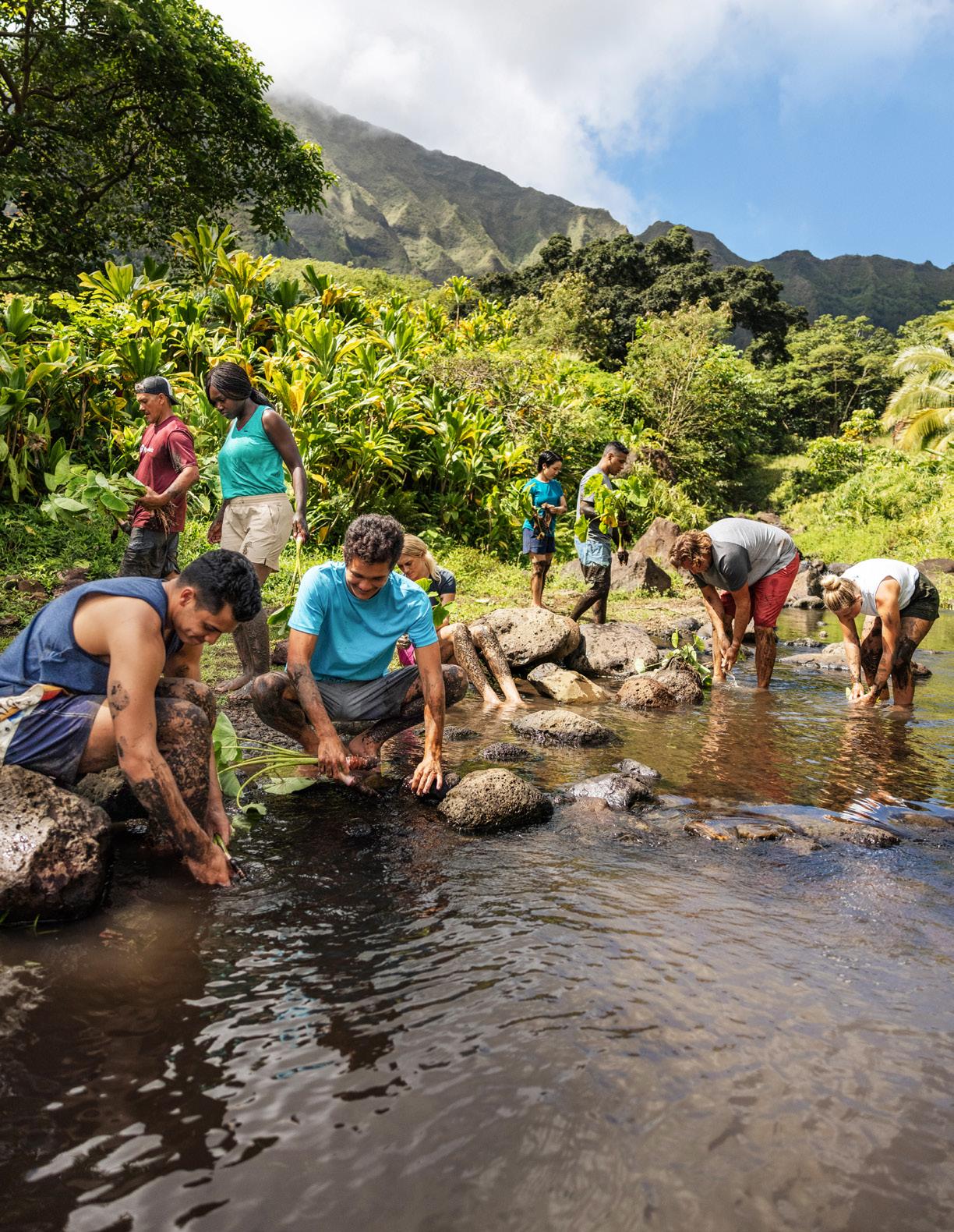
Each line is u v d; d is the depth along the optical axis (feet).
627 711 18.57
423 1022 6.48
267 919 8.13
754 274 176.04
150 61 57.36
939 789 13.44
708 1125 5.47
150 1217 4.58
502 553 43.14
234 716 15.08
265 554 17.62
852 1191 4.97
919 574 19.54
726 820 11.48
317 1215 4.64
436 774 11.81
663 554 47.67
